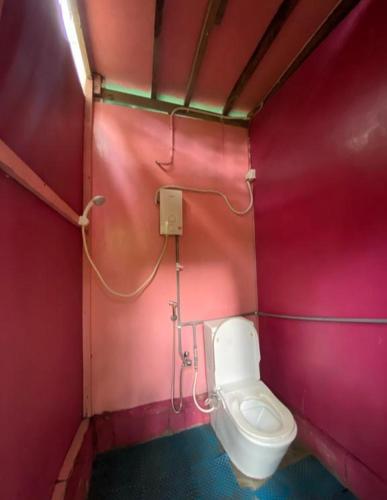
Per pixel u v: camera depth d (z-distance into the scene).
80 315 1.36
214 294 1.76
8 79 0.61
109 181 1.54
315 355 1.34
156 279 1.60
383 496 0.97
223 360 1.48
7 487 0.55
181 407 1.56
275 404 1.27
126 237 1.55
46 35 0.88
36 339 0.76
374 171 1.01
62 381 0.99
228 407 1.27
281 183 1.58
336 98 1.17
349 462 1.12
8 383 0.58
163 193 1.57
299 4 1.10
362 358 1.08
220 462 1.32
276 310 1.65
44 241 0.84
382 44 0.96
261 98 1.75
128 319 1.53
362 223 1.07
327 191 1.24
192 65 1.44
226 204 1.83
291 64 1.45
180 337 1.62
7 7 0.60
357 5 1.06
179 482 1.21
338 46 1.16
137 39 1.26
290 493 1.14
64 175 1.09
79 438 1.16
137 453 1.39
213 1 1.07
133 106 1.63
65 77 1.10
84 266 1.42
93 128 1.53
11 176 0.63
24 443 0.65
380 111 0.97
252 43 1.31
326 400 1.27
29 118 0.74
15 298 0.64
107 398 1.46
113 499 1.14
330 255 1.23
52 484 0.84
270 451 1.06
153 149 1.66
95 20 1.16
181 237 1.70
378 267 1.01
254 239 1.89
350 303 1.13
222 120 1.86
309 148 1.35
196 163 1.77
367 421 1.06
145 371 1.54
